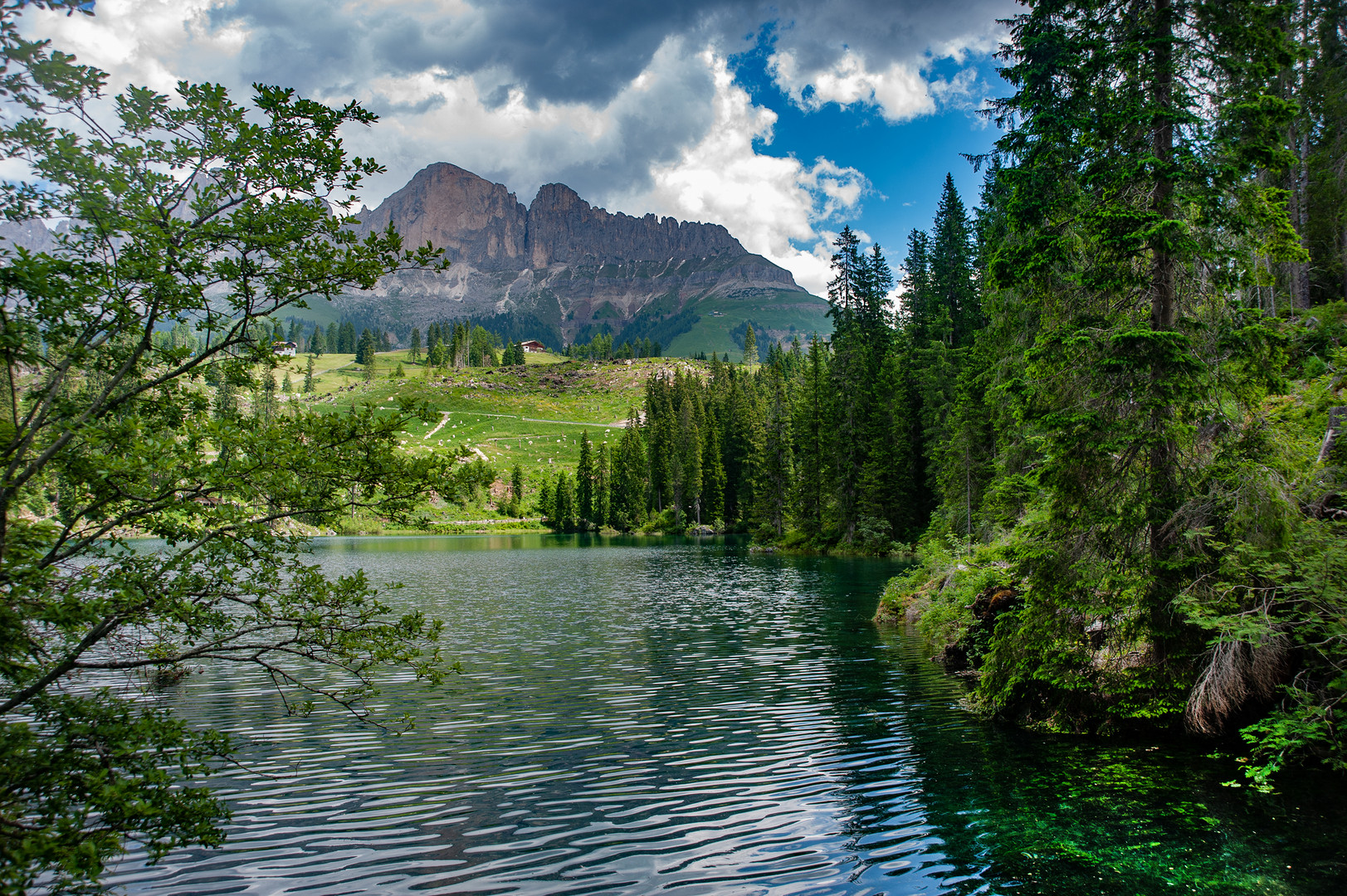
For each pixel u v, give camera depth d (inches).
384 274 278.5
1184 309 515.8
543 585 1577.3
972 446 1648.6
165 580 260.7
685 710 592.4
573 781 437.1
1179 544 492.1
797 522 2736.2
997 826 368.5
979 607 740.0
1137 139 485.7
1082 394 507.5
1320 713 418.9
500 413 7190.0
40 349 256.7
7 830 225.1
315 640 276.1
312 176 276.4
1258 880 311.3
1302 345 517.7
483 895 303.1
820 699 626.8
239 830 368.8
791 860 334.0
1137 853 338.0
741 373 6259.8
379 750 492.7
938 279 2279.8
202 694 641.0
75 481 258.5
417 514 278.8
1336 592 413.1
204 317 273.0
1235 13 470.3
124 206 251.6
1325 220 1005.2
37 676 251.6
